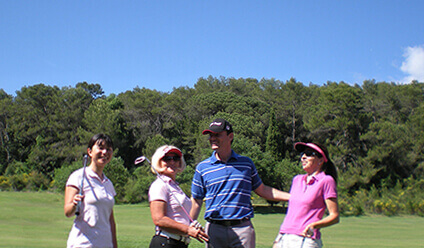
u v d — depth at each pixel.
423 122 57.56
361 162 53.59
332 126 58.97
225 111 70.06
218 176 4.77
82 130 61.97
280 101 71.81
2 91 82.62
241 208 4.73
